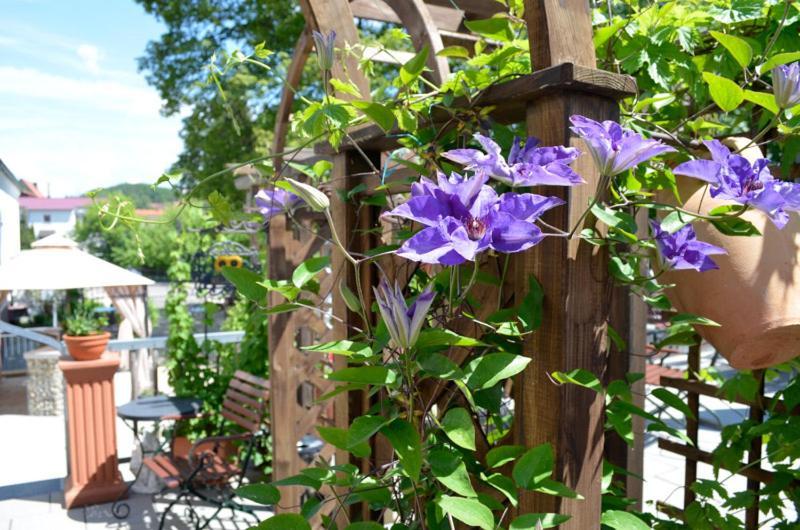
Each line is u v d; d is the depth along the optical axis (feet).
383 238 5.36
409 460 2.62
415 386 3.12
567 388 2.84
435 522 3.15
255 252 25.89
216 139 38.88
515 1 4.96
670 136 3.80
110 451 13.71
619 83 2.86
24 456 17.42
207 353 16.08
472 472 3.53
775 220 2.71
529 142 2.96
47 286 12.60
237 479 14.80
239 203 39.47
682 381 6.21
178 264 18.21
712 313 3.43
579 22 2.96
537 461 2.71
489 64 3.90
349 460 5.13
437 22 8.14
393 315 2.69
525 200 2.54
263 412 13.58
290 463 10.45
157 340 18.17
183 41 40.86
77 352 13.55
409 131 3.97
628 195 3.57
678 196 3.71
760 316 3.26
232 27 40.40
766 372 5.51
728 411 17.10
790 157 3.83
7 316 42.34
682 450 6.23
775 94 3.01
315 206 3.19
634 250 3.48
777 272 3.26
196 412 13.30
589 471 2.91
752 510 5.59
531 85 2.88
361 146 4.87
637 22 4.36
